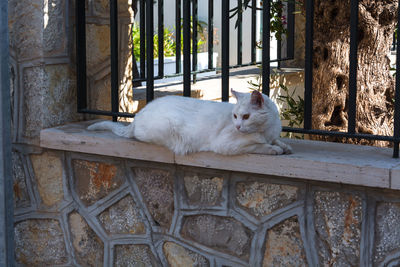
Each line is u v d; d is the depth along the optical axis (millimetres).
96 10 3312
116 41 3025
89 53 3309
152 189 2906
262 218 2619
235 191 2674
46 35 3027
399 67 2354
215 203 2732
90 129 3051
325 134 2629
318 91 3838
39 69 3047
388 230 2318
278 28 4547
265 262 2643
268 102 2436
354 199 2375
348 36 3691
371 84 3715
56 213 3221
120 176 2986
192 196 2795
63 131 3033
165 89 4492
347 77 3738
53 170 3176
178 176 2818
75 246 3205
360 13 3541
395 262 2318
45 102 3090
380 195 2314
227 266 2740
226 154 2527
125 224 3021
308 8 2566
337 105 3764
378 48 3680
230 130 2492
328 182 2422
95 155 3031
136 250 3012
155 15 7727
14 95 3164
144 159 2779
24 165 3256
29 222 3316
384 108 3775
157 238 2932
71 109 3275
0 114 2879
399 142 2375
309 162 2357
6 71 2871
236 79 5055
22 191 3299
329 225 2455
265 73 2711
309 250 2520
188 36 2906
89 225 3131
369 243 2369
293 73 5379
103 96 3443
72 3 3186
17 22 3064
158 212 2912
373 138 2463
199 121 2592
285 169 2418
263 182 2588
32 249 3344
